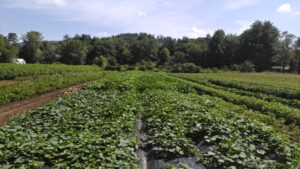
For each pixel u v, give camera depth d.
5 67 39.81
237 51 105.75
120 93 20.53
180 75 60.81
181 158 8.31
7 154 7.72
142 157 8.70
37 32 119.56
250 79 46.34
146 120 12.34
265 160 7.60
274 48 99.62
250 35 103.50
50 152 7.81
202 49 114.00
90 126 10.69
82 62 115.44
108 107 13.64
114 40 140.88
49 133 9.60
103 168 6.78
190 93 24.16
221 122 10.91
